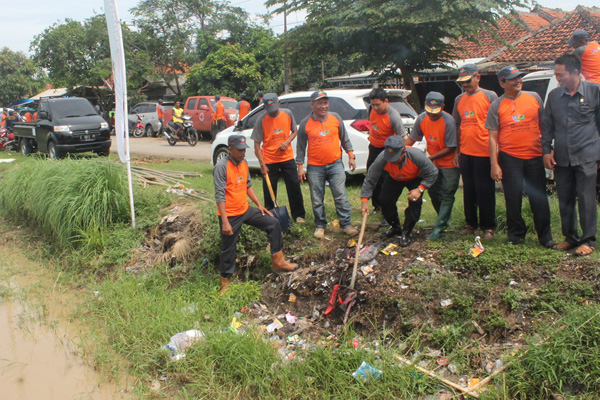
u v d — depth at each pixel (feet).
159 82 104.78
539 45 47.93
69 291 20.45
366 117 27.40
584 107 14.02
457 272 15.07
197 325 16.17
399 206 23.26
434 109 16.30
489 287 13.96
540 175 15.38
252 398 12.91
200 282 18.93
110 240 22.89
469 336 13.28
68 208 23.65
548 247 15.53
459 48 47.83
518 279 14.02
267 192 21.34
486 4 41.27
